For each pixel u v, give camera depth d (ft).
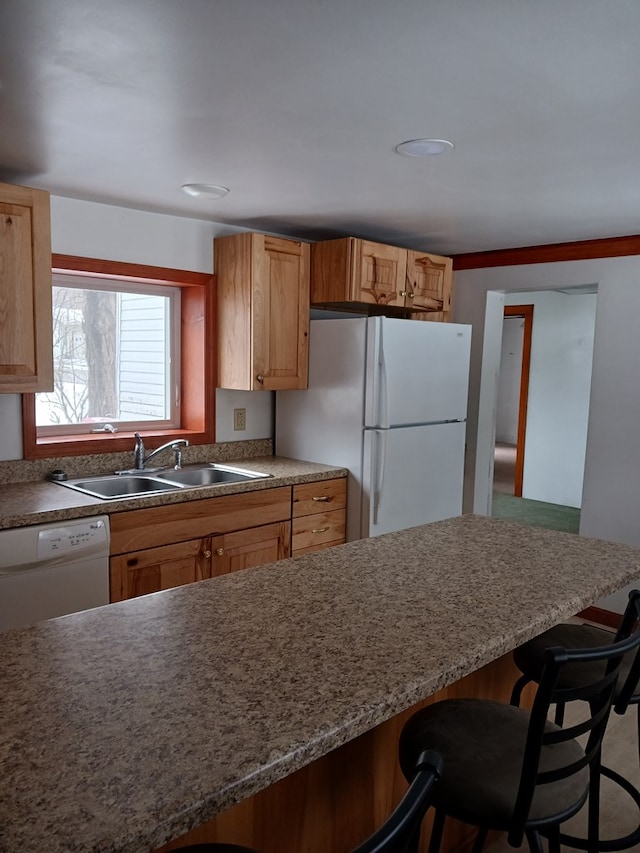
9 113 6.08
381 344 10.58
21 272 8.00
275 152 7.19
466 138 6.63
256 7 4.15
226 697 3.46
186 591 5.15
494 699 6.27
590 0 4.01
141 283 11.10
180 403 11.96
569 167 7.57
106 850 2.38
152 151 7.22
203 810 2.64
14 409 9.38
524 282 12.98
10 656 3.95
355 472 11.07
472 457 14.12
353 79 5.25
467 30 4.42
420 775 2.56
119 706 3.36
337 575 5.56
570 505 21.44
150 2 4.10
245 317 10.71
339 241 10.95
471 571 5.67
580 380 21.07
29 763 2.87
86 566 8.11
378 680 3.66
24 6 4.16
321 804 4.59
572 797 4.08
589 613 12.20
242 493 9.70
